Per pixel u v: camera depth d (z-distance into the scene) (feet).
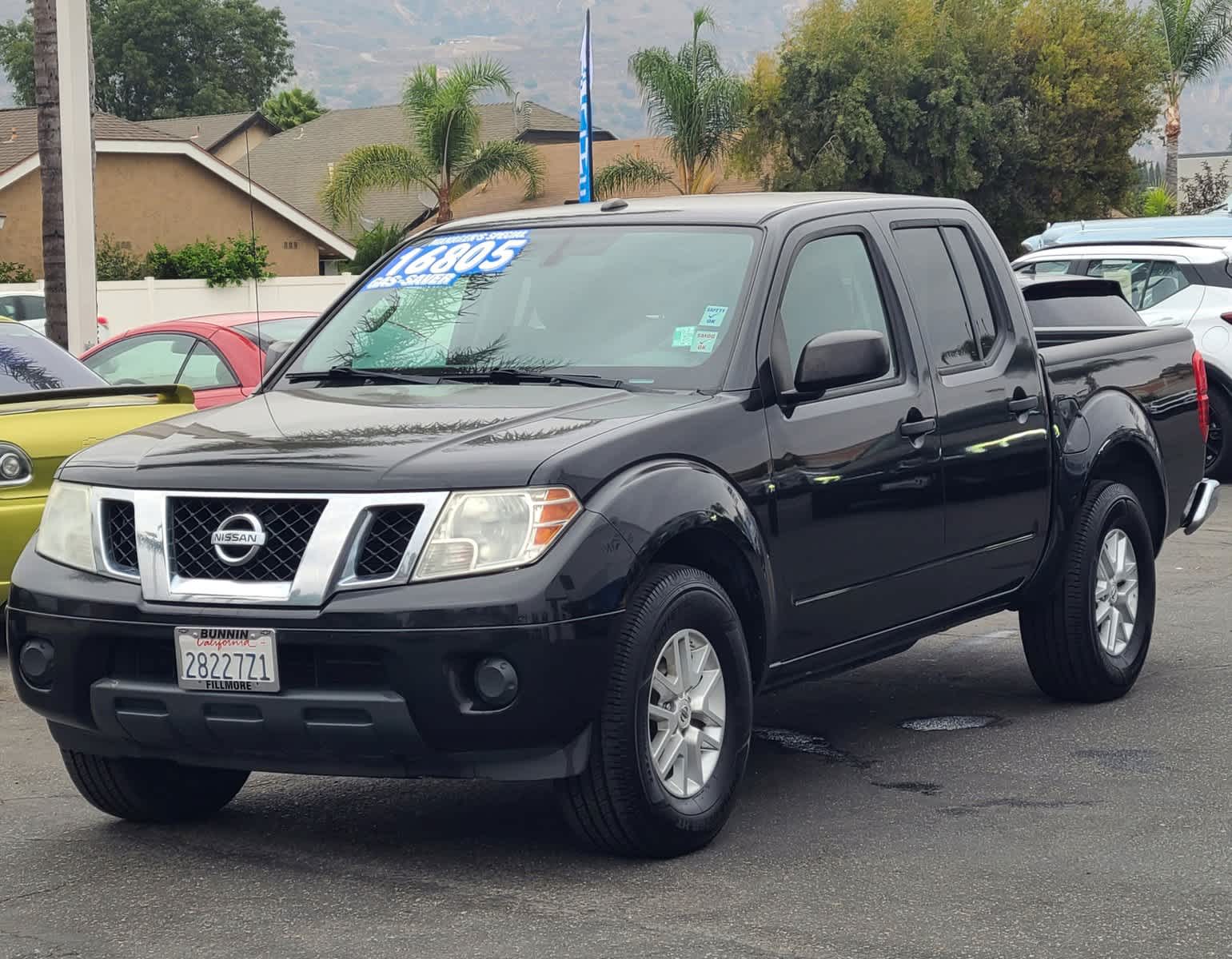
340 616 14.53
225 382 38.17
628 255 18.76
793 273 18.33
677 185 130.62
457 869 15.89
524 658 14.44
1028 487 20.95
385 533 14.82
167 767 17.42
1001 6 137.28
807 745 20.80
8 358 29.27
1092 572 22.07
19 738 21.93
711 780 16.34
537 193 147.02
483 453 15.07
